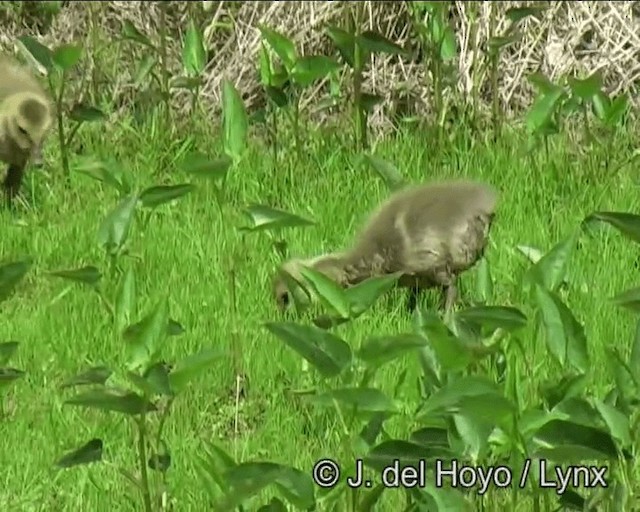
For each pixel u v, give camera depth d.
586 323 9.80
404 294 10.67
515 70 14.08
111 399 6.80
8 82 12.79
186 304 10.40
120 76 14.52
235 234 11.30
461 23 14.29
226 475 6.51
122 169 10.79
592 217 7.98
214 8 15.02
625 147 13.08
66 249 11.48
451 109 13.80
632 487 7.10
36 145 12.38
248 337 9.98
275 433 8.94
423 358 7.01
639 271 10.76
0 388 7.57
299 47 14.56
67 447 8.75
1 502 8.24
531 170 12.45
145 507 7.29
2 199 12.57
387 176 11.14
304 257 11.00
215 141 13.60
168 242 11.34
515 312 6.90
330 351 6.65
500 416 6.41
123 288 8.00
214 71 14.67
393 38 14.52
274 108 13.38
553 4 14.23
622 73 13.95
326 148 13.30
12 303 10.85
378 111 14.16
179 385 6.84
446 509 6.65
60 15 15.15
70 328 10.12
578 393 6.94
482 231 10.45
